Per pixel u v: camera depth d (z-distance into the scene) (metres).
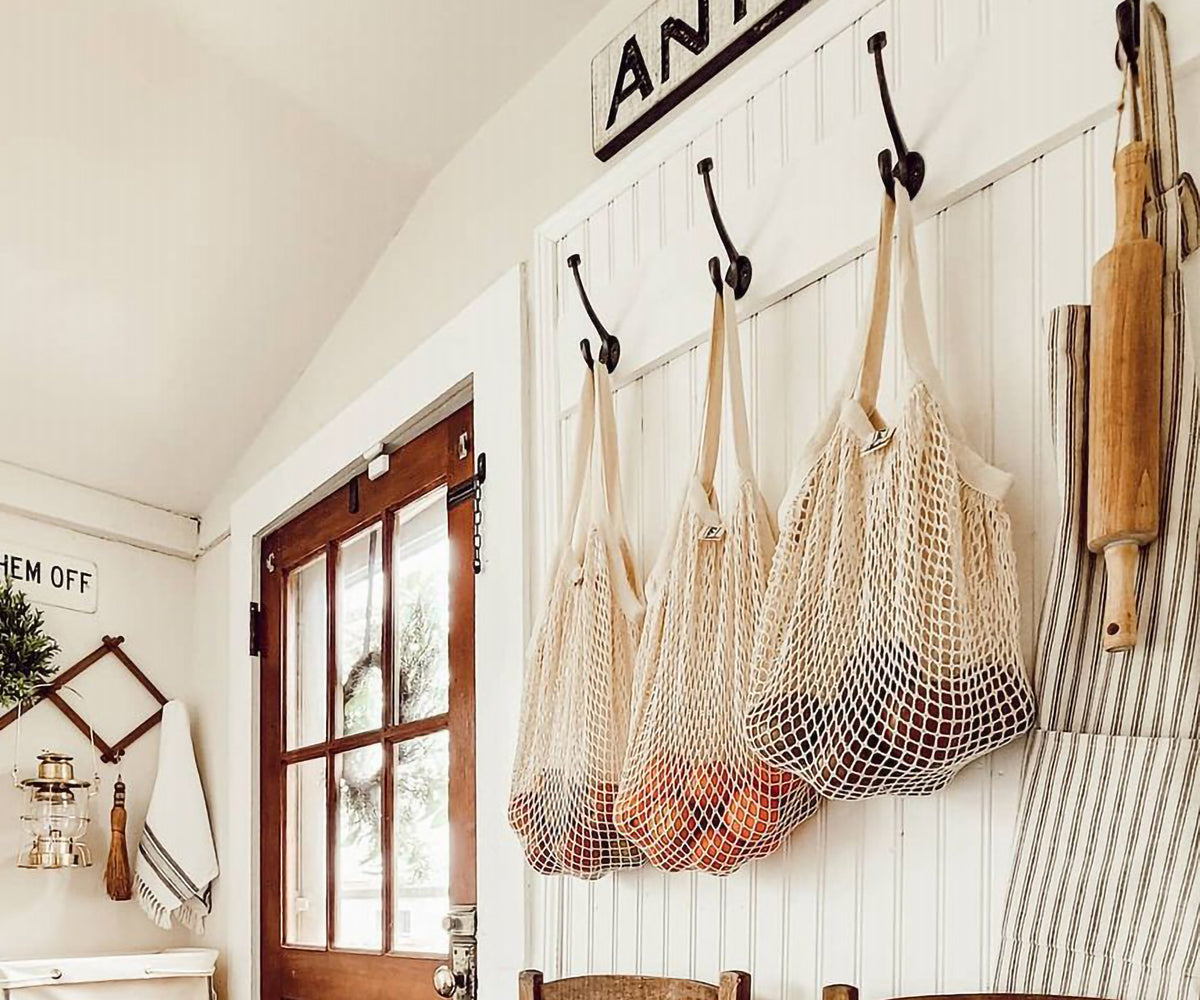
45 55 2.05
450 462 2.07
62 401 2.87
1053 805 0.91
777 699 1.04
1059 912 0.90
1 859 3.00
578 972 1.51
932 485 0.97
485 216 1.98
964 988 1.01
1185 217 0.88
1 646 2.93
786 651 1.05
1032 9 1.03
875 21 1.20
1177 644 0.85
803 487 1.09
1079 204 0.98
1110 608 0.86
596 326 1.56
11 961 2.67
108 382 2.80
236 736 2.95
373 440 2.29
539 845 1.41
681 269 1.44
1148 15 0.91
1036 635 0.97
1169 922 0.83
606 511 1.43
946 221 1.10
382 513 2.34
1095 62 0.97
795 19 1.32
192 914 3.11
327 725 2.54
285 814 2.72
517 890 1.66
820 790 1.03
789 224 1.27
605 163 1.67
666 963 1.36
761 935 1.23
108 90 2.11
